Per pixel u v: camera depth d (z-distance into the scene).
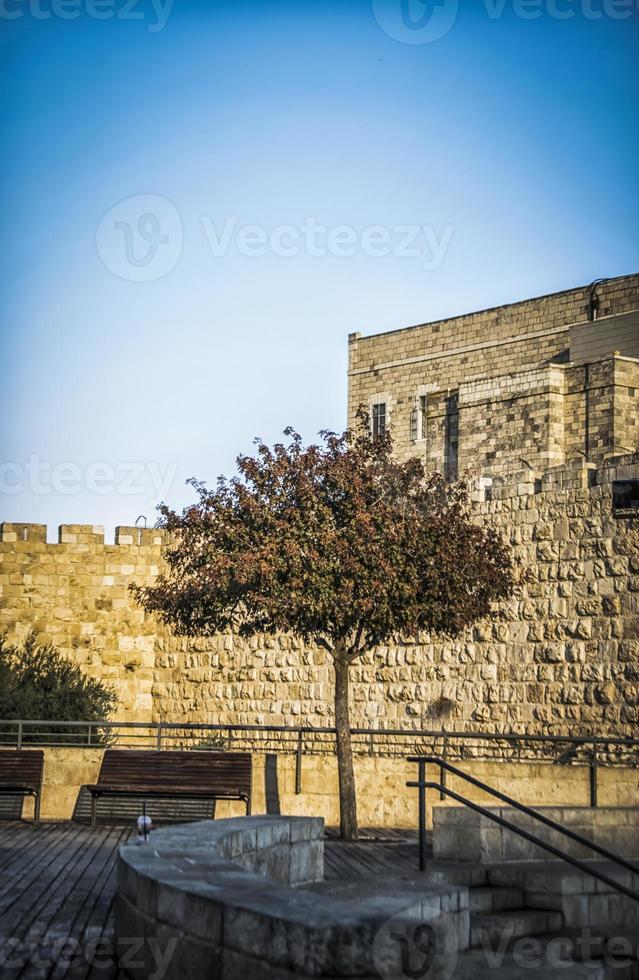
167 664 33.75
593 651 24.55
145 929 9.05
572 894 13.50
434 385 48.19
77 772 21.59
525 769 20.45
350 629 21.52
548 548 25.61
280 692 30.86
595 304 43.78
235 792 19.78
